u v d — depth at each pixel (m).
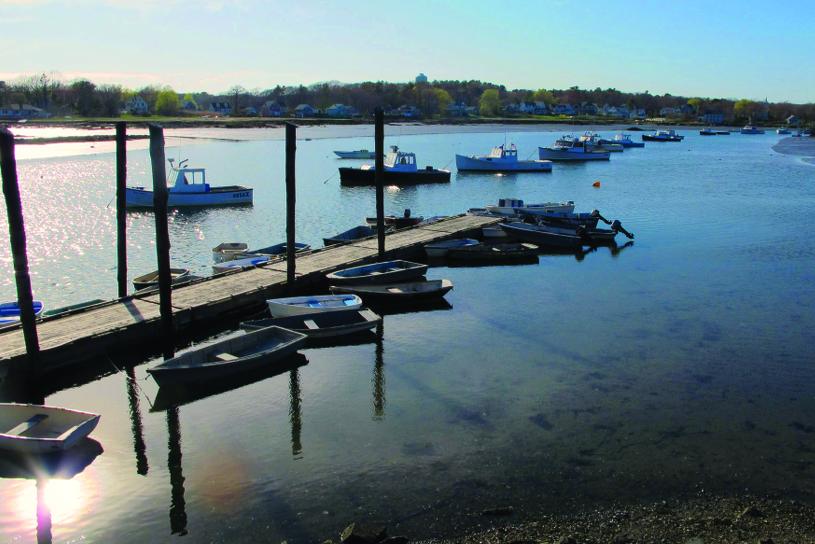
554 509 13.68
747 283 32.22
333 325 24.59
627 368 21.34
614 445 16.33
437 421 17.70
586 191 70.06
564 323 26.02
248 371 21.08
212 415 18.34
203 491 14.57
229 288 27.38
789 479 14.90
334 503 14.00
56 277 33.41
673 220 51.69
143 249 40.00
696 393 19.42
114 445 16.72
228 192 56.88
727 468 15.31
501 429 17.20
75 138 114.38
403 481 14.77
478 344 23.69
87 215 49.84
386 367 21.61
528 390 19.66
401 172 73.62
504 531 12.92
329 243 37.91
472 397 19.20
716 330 25.08
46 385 20.56
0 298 29.91
